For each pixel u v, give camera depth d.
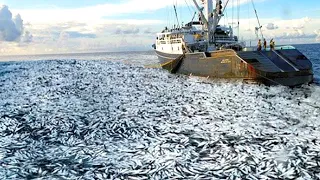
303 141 12.53
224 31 34.62
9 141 13.98
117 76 33.28
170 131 14.70
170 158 11.50
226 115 17.08
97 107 19.72
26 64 42.28
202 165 10.82
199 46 32.53
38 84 28.06
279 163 10.61
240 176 9.88
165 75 33.47
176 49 34.06
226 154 11.63
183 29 35.03
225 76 26.16
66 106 20.06
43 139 14.17
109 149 12.64
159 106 19.75
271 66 23.81
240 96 21.41
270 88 23.17
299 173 9.88
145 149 12.50
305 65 24.33
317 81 26.41
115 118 17.12
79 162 11.47
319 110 17.38
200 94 22.81
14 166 11.19
